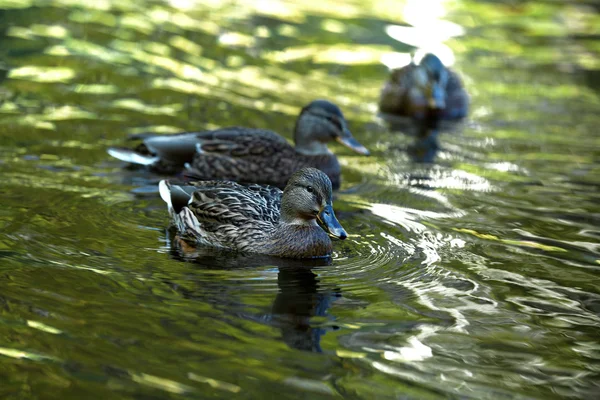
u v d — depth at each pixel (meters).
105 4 24.17
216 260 11.28
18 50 19.92
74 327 9.02
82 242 11.38
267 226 11.77
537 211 13.61
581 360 8.98
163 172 14.59
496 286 10.74
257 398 7.89
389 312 9.85
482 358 8.91
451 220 13.05
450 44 23.97
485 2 28.19
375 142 17.39
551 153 16.88
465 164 16.11
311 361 8.62
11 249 10.94
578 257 11.80
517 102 20.17
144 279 10.38
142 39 21.58
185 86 18.86
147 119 16.75
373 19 25.50
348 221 12.82
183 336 8.98
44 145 15.09
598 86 21.39
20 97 17.28
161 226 12.27
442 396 8.12
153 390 7.94
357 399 7.96
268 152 15.05
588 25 26.52
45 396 7.77
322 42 23.08
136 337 8.90
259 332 9.18
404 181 14.99
